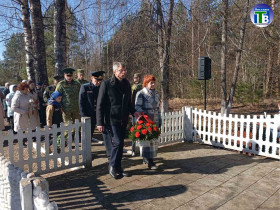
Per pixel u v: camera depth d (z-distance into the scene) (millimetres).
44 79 10422
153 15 8609
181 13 9836
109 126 4289
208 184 4027
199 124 6648
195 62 12242
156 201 3490
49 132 4426
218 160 5199
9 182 2760
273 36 12516
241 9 10219
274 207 3307
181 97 17656
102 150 6094
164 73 9391
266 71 16625
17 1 10234
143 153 4688
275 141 5223
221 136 6191
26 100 5965
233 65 15945
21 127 5973
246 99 16359
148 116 4797
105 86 4137
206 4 9828
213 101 17719
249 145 6094
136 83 7434
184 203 3428
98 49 20375
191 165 4902
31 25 10883
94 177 4359
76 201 3508
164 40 9039
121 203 3443
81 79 6418
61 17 9188
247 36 12938
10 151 4113
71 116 6031
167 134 6480
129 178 4301
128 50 9250
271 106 15984
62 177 4375
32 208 2311
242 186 3949
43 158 4406
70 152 4668
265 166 4828
